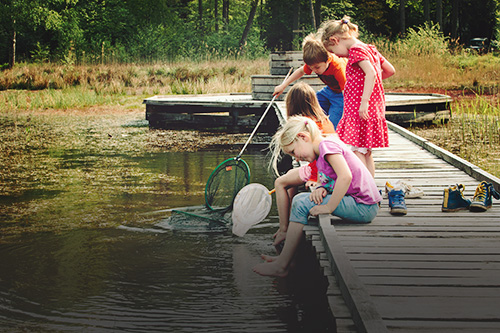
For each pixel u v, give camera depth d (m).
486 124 10.26
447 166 5.60
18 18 24.98
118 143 9.20
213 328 2.72
